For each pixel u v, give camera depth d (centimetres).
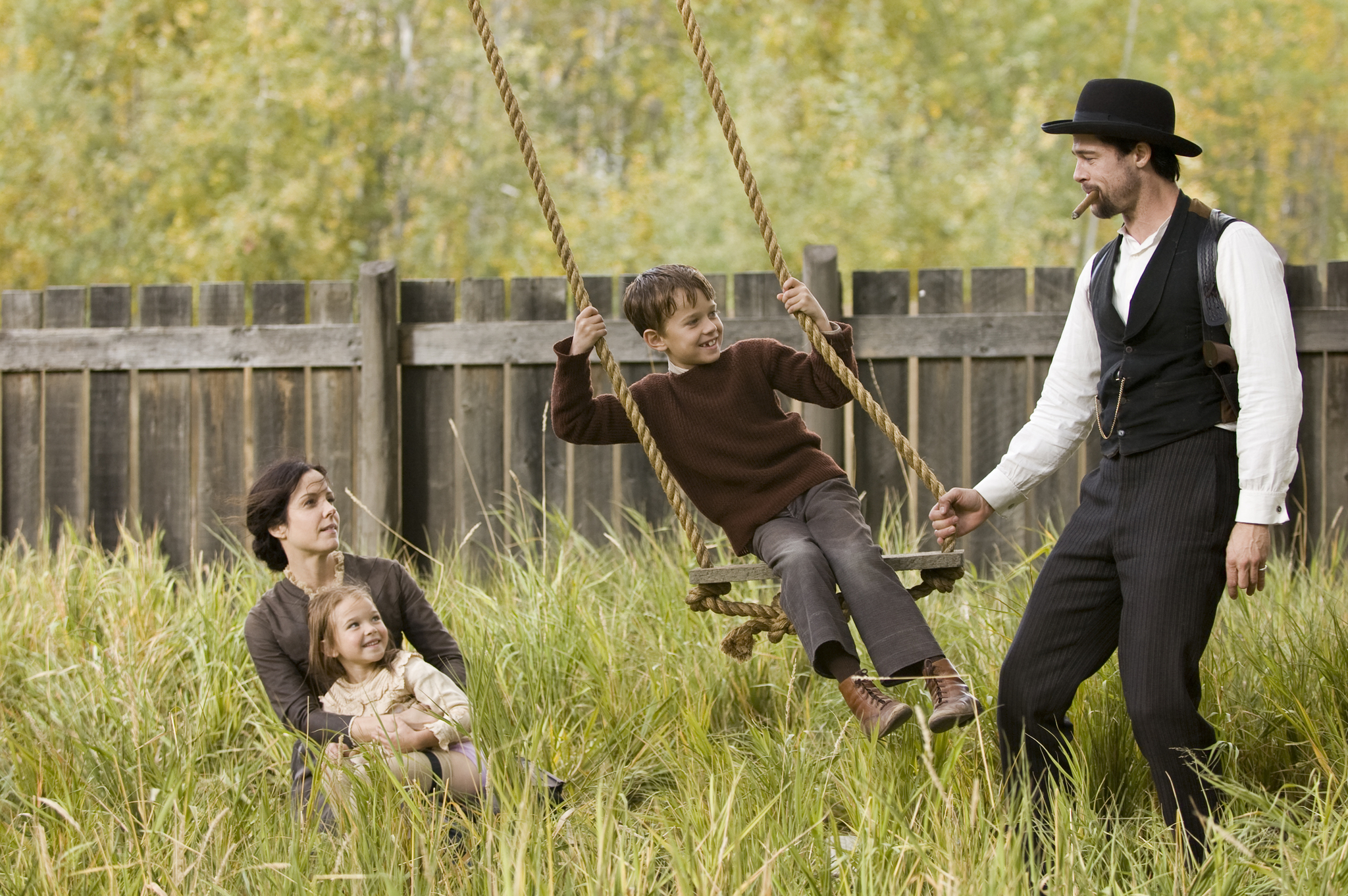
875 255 3275
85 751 929
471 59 4219
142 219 3616
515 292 1592
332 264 3797
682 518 830
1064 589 795
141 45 3909
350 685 868
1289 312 726
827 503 848
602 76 5188
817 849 734
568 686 1086
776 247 844
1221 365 732
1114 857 711
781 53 3978
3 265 3575
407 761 823
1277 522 721
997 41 4459
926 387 1530
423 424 1606
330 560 895
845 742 919
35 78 3653
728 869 677
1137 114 749
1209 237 736
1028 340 1498
